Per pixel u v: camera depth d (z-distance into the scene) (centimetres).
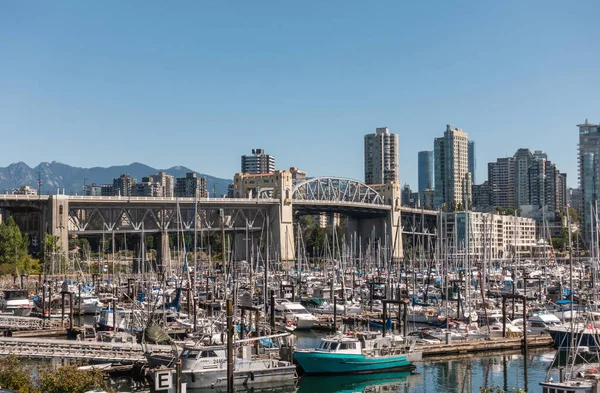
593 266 9162
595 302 8888
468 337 9044
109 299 12962
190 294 11994
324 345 7525
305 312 11775
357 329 10319
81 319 11700
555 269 17925
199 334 8469
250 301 11606
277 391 6775
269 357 7350
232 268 14000
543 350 8806
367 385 7275
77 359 7000
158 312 10300
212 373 6500
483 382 7275
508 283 16212
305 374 7338
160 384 4975
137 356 7075
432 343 8606
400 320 10288
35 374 6712
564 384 5559
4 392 3834
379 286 15912
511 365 8019
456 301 12262
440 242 19525
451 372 7725
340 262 19250
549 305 12256
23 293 12425
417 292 14312
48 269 19462
